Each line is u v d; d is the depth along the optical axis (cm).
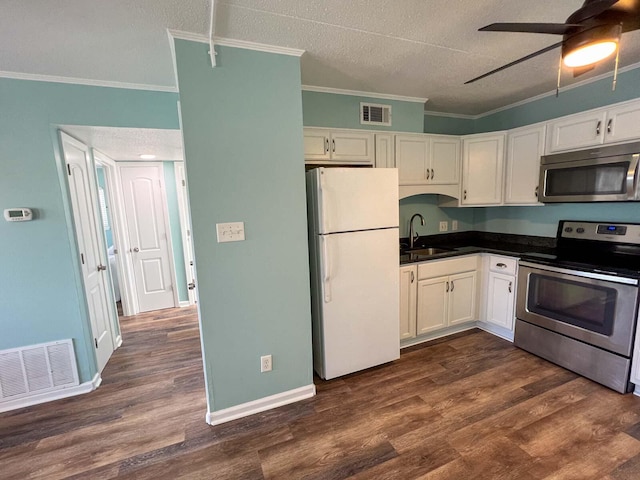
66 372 237
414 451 174
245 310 201
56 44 179
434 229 373
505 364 259
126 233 411
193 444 184
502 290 299
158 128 250
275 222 203
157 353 306
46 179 224
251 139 192
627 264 224
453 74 254
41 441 191
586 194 252
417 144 306
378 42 197
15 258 220
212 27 165
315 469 165
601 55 144
